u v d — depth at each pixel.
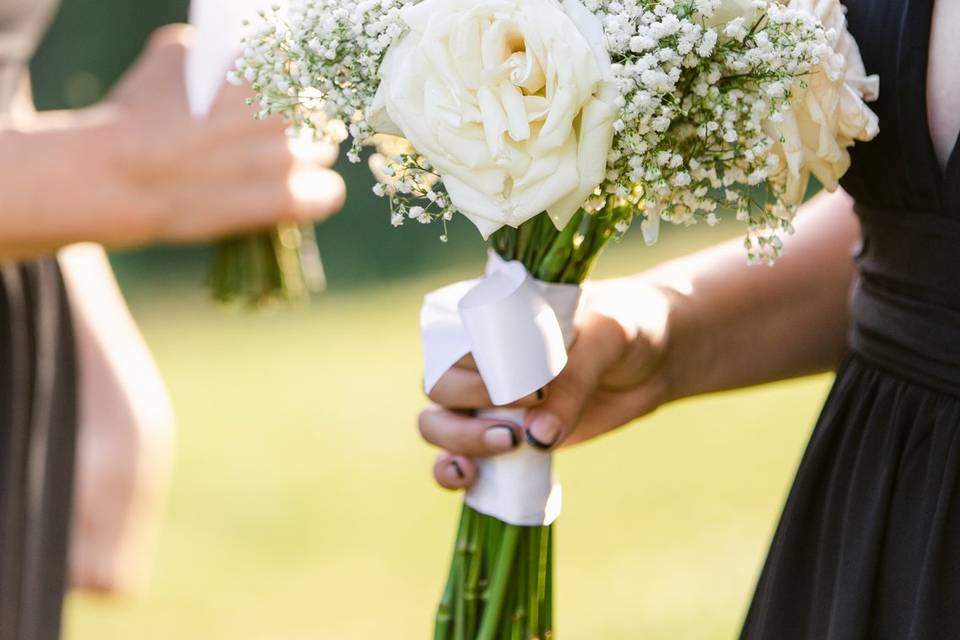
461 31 1.08
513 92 1.09
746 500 4.38
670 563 3.92
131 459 2.23
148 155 1.70
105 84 8.30
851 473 1.27
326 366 6.29
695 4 1.09
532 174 1.09
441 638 1.43
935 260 1.18
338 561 4.17
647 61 1.07
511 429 1.35
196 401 5.82
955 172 1.14
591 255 1.33
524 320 1.28
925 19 1.15
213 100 1.72
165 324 7.30
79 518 2.21
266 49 1.21
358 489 4.76
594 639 3.46
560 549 4.06
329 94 1.18
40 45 8.20
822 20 1.14
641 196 1.20
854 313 1.32
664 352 1.48
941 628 1.16
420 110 1.11
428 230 8.34
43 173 1.67
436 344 1.38
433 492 4.73
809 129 1.14
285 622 3.77
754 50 1.08
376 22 1.14
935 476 1.18
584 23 1.09
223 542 4.33
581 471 4.73
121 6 8.26
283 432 5.38
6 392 1.92
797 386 5.59
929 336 1.19
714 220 1.18
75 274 2.25
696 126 1.15
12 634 1.95
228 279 2.12
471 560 1.41
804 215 1.56
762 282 1.50
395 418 5.52
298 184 1.78
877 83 1.16
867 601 1.21
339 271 8.22
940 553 1.16
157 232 1.73
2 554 1.93
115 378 2.25
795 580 1.31
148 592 3.96
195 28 1.74
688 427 5.14
